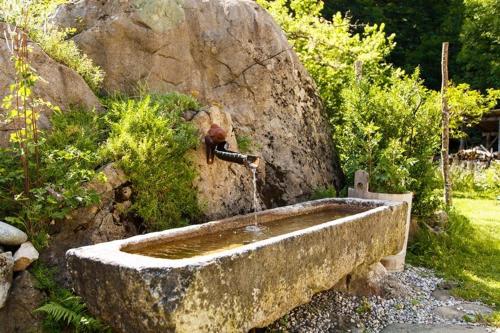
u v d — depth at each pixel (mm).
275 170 5410
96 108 4371
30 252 3037
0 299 2811
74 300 2939
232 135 4719
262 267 2770
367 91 6363
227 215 4426
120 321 2498
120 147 3717
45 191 3188
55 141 3729
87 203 3262
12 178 3242
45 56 4082
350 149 6027
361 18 22312
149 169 3771
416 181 6031
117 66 5004
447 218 6672
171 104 4359
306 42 8414
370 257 4184
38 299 2945
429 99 6426
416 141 6266
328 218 4527
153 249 3111
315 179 5887
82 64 4527
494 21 21703
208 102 5168
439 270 5531
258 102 5570
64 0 4836
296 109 6016
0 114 3471
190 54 5273
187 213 4062
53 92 4070
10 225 3031
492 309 4391
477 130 22641
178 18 5227
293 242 3041
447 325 3979
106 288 2516
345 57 8695
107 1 5238
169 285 2293
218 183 4406
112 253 2650
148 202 3744
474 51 22234
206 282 2391
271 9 8594
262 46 5758
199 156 4242
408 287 4828
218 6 5547
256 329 3475
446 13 24797
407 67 23078
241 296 2619
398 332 3807
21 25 4074
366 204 4895
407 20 24375
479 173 14078
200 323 2377
